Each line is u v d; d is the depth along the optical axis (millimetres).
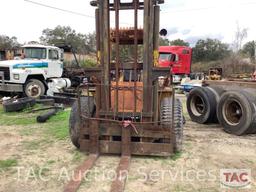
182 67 17797
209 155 4922
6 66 11336
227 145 5527
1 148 5262
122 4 4582
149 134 4551
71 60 15109
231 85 7383
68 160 4605
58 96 11219
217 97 7316
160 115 4691
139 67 4785
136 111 4699
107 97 4703
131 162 4484
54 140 5738
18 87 11406
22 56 12172
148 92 4586
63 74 13680
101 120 4664
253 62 28344
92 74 4734
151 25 4449
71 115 5020
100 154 4758
